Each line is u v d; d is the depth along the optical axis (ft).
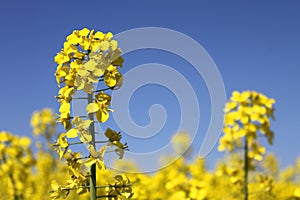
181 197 2.52
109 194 1.76
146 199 3.15
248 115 2.62
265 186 2.62
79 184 1.76
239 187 2.58
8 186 3.82
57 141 1.75
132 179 3.17
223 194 2.79
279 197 2.91
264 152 2.61
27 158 3.91
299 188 2.77
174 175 2.64
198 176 3.28
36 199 3.94
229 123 2.62
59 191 1.76
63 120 1.76
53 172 4.29
